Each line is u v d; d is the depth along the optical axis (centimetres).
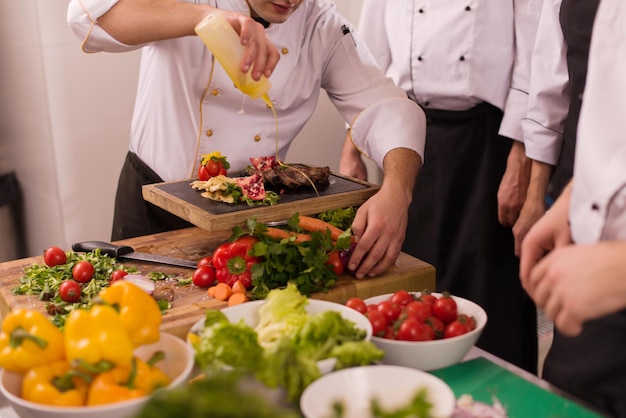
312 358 112
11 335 105
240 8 192
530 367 260
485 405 110
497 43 236
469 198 250
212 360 106
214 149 204
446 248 257
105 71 295
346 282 158
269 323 125
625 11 114
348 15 348
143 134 210
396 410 99
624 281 97
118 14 180
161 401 80
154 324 114
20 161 314
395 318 128
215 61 195
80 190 304
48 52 282
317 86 212
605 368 127
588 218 116
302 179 179
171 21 175
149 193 182
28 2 276
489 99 240
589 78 118
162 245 182
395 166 183
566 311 100
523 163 237
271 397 106
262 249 151
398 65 257
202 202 171
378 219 162
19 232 327
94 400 101
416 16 247
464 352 122
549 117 217
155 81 204
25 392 104
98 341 102
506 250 253
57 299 150
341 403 102
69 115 293
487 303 252
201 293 153
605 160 113
